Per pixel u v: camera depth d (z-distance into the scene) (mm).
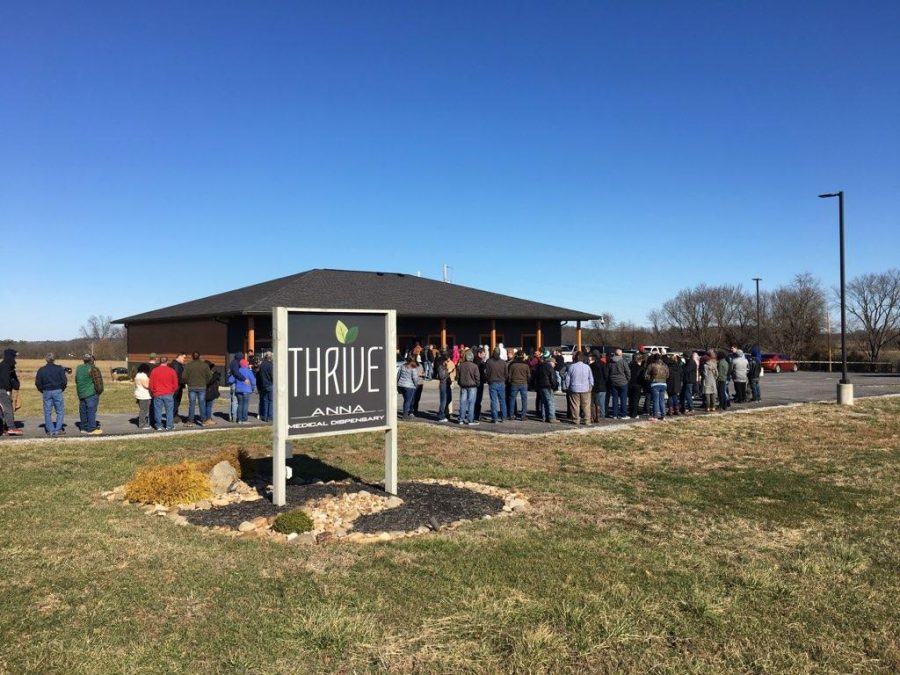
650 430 13859
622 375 15734
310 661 3734
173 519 6586
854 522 6895
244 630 4070
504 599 4594
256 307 27000
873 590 4918
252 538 5945
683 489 8430
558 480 8914
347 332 7344
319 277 32875
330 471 9297
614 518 6941
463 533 6199
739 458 10812
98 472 9086
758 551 5859
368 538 5992
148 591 4637
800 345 57438
